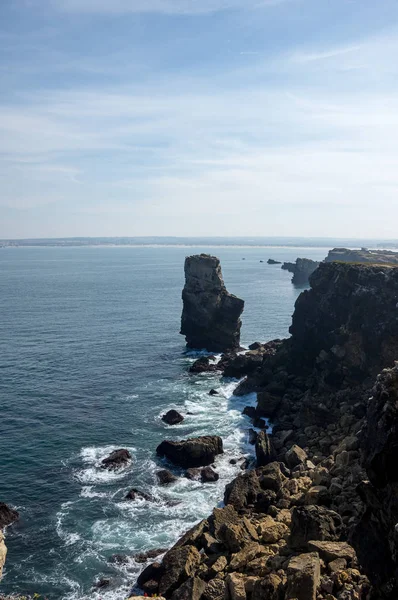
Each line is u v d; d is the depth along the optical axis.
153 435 63.81
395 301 63.88
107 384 83.69
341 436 55.12
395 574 24.30
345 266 76.12
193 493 50.31
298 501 42.94
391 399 26.39
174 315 148.25
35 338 114.75
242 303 106.75
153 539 43.12
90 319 140.00
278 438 60.72
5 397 75.75
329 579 28.88
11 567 40.03
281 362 83.69
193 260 106.94
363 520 28.38
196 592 32.41
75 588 37.84
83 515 46.62
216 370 92.56
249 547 36.22
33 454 58.00
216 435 63.41
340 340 68.88
